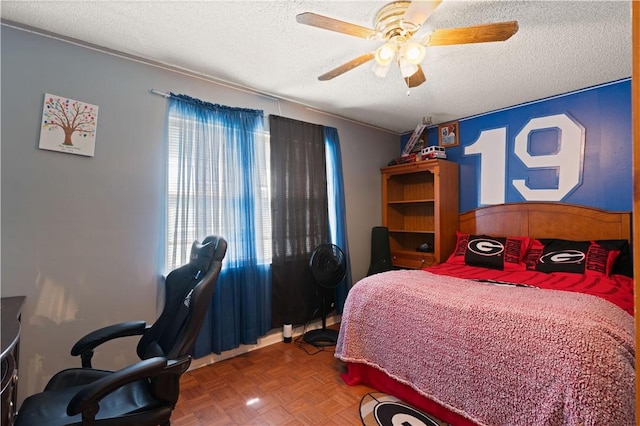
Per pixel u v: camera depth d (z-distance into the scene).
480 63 2.27
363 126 3.82
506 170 3.24
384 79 2.56
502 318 1.55
